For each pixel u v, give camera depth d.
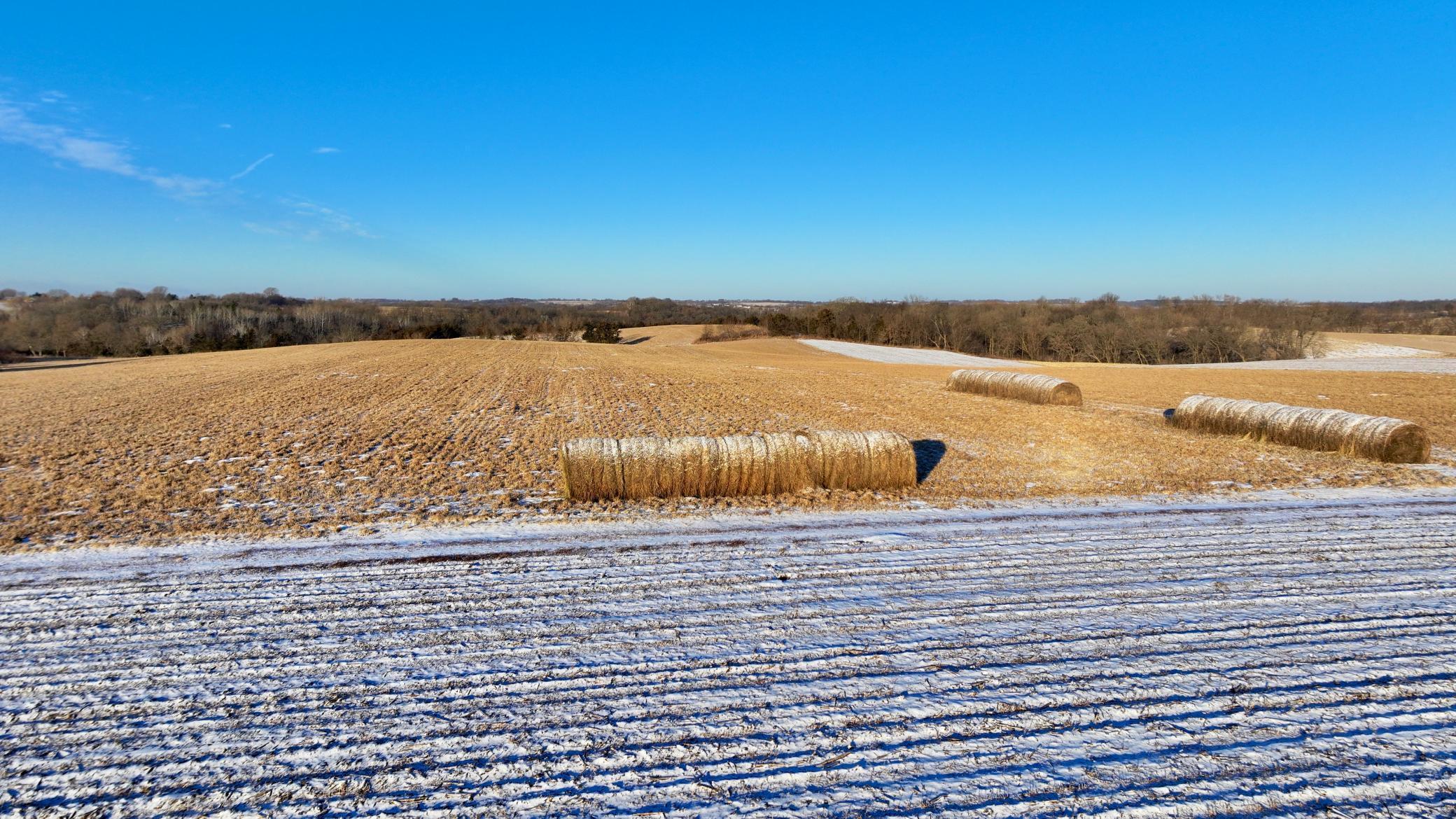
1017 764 4.90
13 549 9.10
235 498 11.48
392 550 9.18
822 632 6.87
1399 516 10.69
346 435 16.78
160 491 11.82
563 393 26.11
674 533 9.96
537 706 5.61
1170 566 8.63
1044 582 8.11
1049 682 5.94
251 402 22.62
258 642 6.65
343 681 5.97
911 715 5.48
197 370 35.16
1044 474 13.59
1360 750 5.02
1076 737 5.19
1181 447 16.19
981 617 7.18
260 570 8.45
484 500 11.48
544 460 14.39
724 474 11.80
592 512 10.94
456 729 5.32
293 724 5.37
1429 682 5.89
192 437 16.42
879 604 7.52
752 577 8.31
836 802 4.56
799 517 10.74
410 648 6.54
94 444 15.45
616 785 4.72
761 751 5.05
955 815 4.44
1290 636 6.72
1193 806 4.49
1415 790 4.61
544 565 8.68
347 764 4.92
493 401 23.56
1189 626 6.95
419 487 12.23
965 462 14.62
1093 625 6.99
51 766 4.89
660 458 11.67
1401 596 7.64
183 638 6.73
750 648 6.55
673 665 6.24
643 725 5.36
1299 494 12.04
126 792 4.64
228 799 4.59
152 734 5.25
